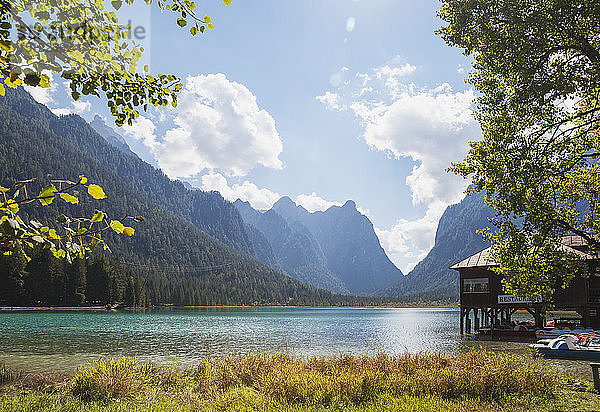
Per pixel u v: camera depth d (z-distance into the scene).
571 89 10.08
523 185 10.94
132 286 133.00
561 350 25.28
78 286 115.38
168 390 13.55
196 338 45.41
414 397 11.62
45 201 2.87
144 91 3.87
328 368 15.23
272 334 52.97
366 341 42.53
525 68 10.51
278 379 13.01
